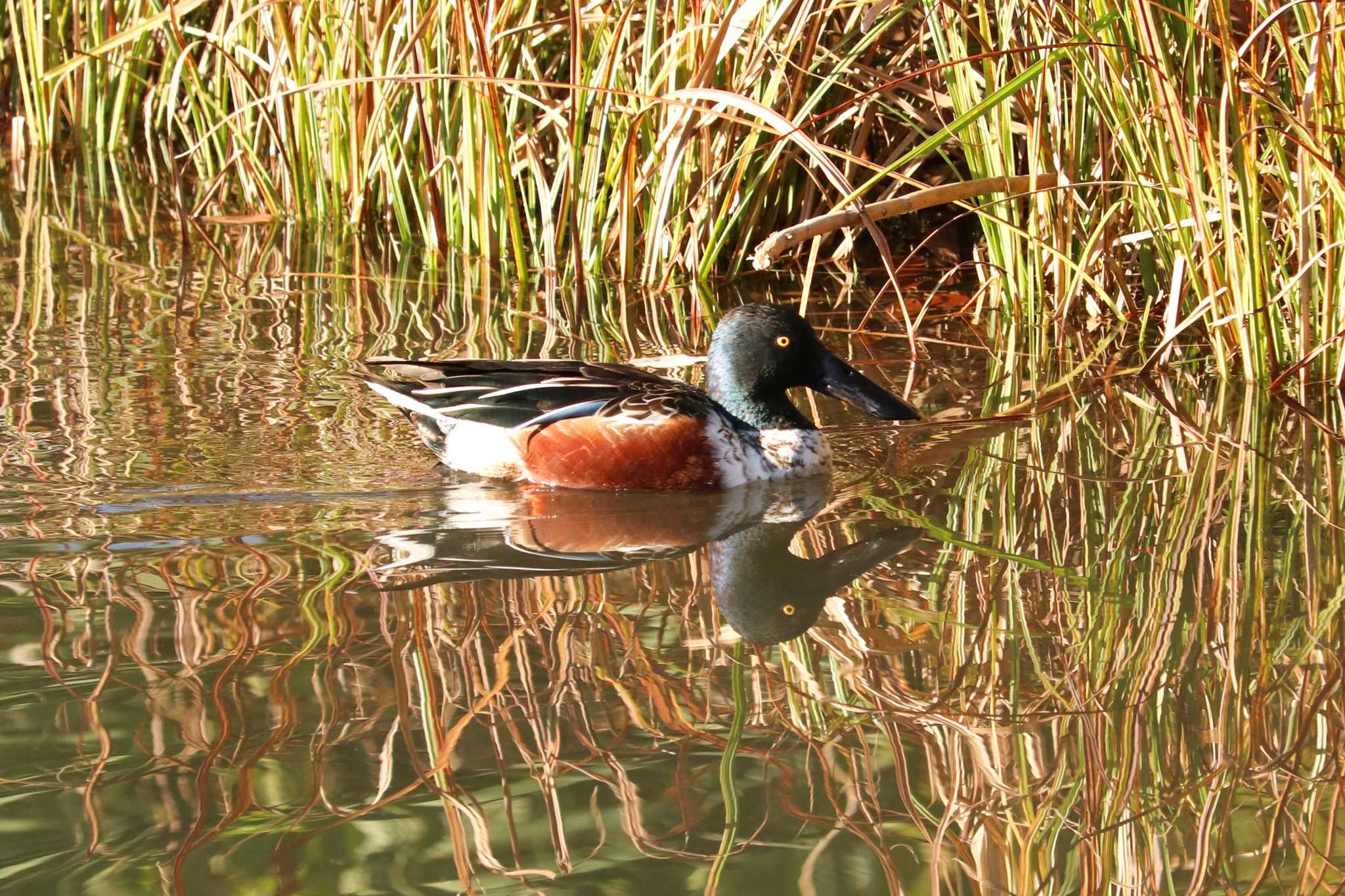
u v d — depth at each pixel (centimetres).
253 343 1300
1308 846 604
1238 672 750
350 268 1573
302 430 1104
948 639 793
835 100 1539
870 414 1150
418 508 985
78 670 716
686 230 1559
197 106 1833
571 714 698
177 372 1215
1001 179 1310
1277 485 1015
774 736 686
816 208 1627
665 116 1470
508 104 1566
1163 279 1395
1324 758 670
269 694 700
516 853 580
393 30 1598
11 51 2075
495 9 1501
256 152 1817
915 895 561
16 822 592
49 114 1998
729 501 1034
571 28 1467
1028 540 938
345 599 816
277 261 1589
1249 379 1222
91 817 598
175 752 646
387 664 737
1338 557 889
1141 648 780
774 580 877
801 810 622
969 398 1227
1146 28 1136
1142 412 1180
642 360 1287
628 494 1048
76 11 1955
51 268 1522
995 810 627
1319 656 765
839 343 1365
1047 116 1368
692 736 681
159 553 874
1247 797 641
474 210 1584
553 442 1047
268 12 1686
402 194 1672
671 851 588
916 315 1452
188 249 1622
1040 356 1328
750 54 1413
